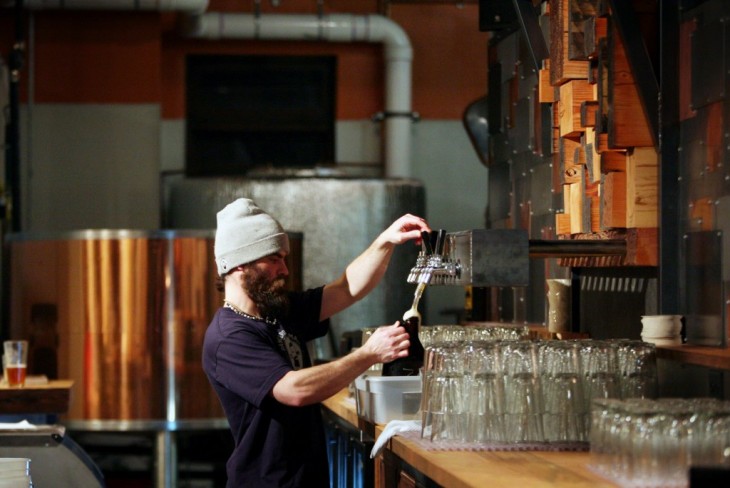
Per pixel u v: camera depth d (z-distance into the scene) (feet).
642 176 13.76
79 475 16.96
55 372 26.37
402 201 33.55
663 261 13.62
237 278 13.60
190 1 33.81
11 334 26.89
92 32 35.37
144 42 35.40
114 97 35.40
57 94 35.32
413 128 37.93
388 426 12.70
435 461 10.28
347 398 16.74
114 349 26.22
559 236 16.33
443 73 38.06
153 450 26.48
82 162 35.27
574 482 8.99
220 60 38.17
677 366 12.82
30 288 26.53
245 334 13.15
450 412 11.34
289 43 37.76
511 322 21.07
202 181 33.42
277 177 33.47
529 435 11.10
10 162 33.88
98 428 26.17
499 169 21.31
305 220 33.12
